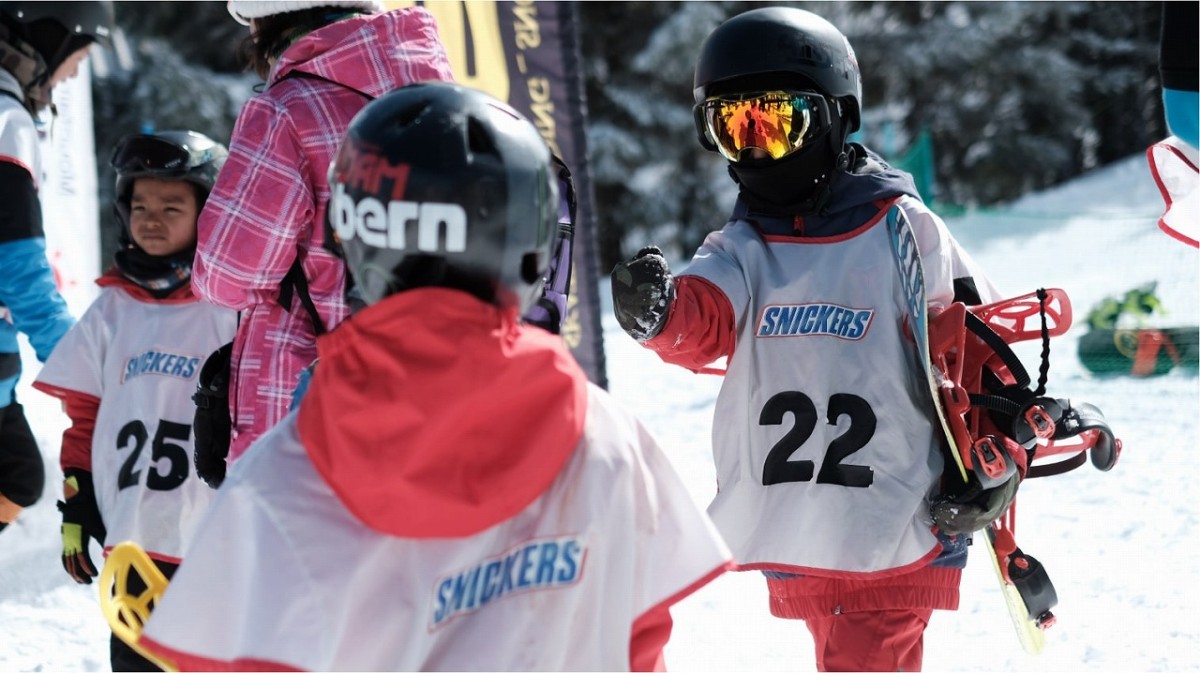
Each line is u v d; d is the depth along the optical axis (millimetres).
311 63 5047
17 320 6754
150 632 2906
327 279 5020
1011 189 40625
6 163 6629
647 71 36969
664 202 37938
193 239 6285
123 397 6156
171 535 5918
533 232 2891
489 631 2920
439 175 2787
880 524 5168
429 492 2764
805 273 5430
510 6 11305
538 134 2990
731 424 5438
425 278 2828
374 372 2766
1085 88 41281
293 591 2846
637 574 3082
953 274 5609
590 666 2982
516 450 2826
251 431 4980
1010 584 5484
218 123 32688
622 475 3012
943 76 39250
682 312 5230
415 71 5137
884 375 5289
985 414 5344
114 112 31938
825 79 5434
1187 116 5500
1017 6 39062
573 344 11758
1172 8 5457
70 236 11797
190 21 33688
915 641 5309
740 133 5484
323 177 4965
